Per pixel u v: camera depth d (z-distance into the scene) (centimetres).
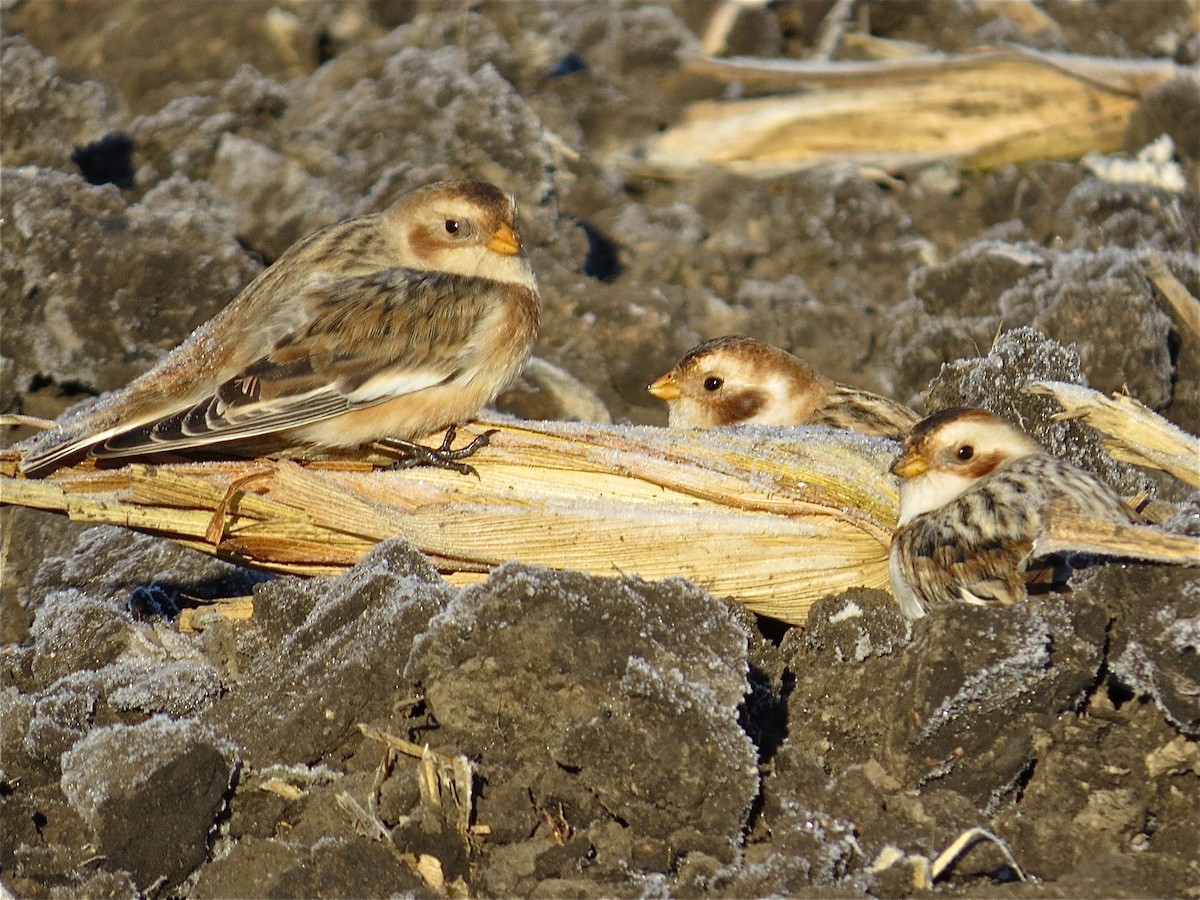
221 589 1125
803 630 946
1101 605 842
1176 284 1467
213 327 1066
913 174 1841
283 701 860
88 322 1431
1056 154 1834
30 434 1381
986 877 792
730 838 781
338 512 1004
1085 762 828
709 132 1858
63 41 1912
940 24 2030
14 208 1439
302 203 1596
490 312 1080
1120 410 1034
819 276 1722
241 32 1900
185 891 803
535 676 818
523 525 1003
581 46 1964
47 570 1152
